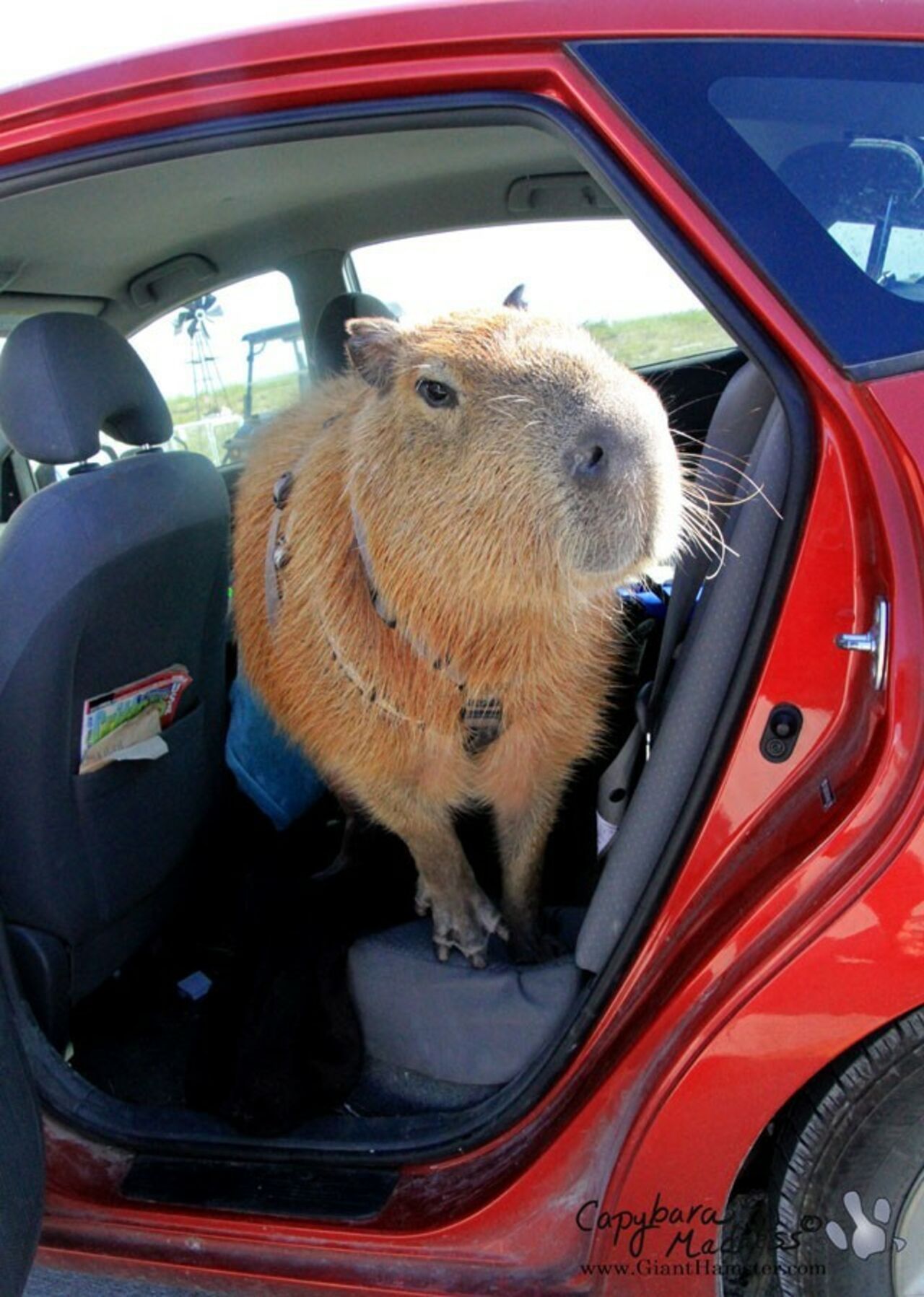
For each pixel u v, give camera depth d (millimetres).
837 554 759
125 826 1207
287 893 1227
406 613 1017
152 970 1372
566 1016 973
